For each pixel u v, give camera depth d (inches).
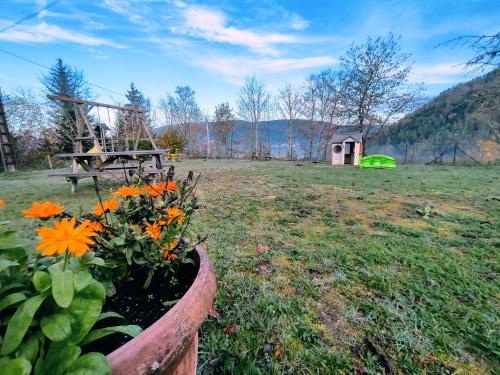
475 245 93.8
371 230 111.5
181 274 37.3
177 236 39.5
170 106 1063.6
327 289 65.8
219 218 126.3
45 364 17.6
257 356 45.1
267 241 96.8
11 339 17.4
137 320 27.9
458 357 45.4
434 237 102.2
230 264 78.0
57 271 20.9
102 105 184.5
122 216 35.2
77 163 194.1
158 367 19.7
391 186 225.8
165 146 705.6
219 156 813.9
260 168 412.8
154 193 38.8
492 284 67.5
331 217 130.7
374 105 580.4
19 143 554.3
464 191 201.8
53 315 19.4
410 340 48.6
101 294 21.6
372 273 73.3
